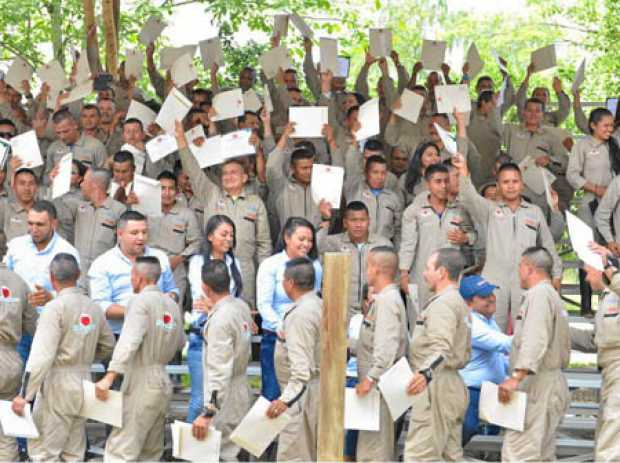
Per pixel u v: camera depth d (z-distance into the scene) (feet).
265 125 35.86
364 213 30.27
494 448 28.84
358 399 24.66
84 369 25.91
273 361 27.63
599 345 25.99
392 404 23.95
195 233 32.58
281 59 40.83
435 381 24.91
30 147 31.71
